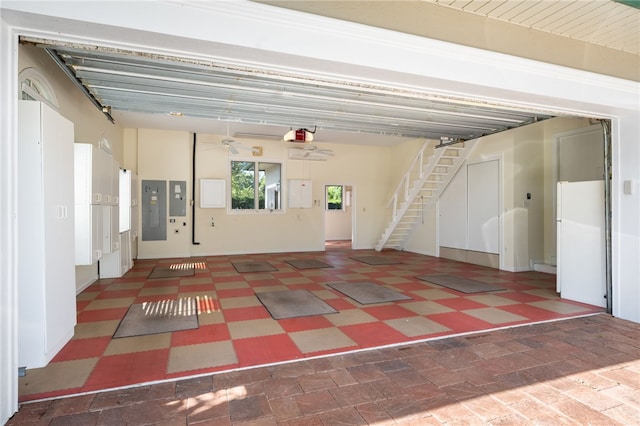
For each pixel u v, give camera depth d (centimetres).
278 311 431
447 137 749
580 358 299
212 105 500
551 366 284
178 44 228
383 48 264
